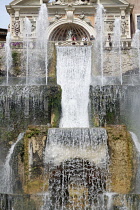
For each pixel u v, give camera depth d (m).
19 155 20.22
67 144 19.86
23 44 33.28
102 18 39.81
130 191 19.17
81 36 40.91
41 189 19.17
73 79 30.48
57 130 20.05
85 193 19.14
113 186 19.25
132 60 30.94
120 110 25.22
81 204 18.91
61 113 26.94
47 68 30.39
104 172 19.45
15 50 30.75
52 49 30.78
